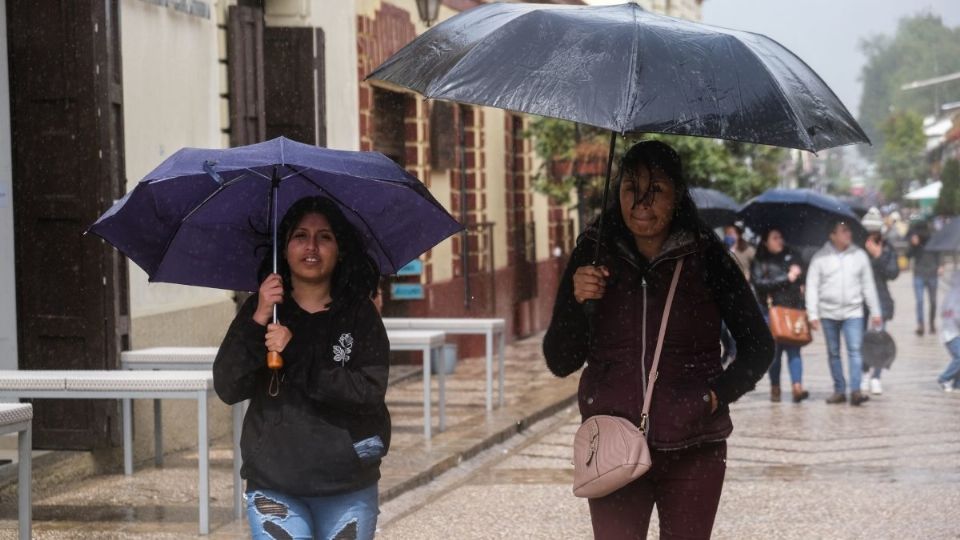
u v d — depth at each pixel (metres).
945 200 53.03
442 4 23.16
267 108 15.59
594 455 5.42
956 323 18.31
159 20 12.74
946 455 12.91
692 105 4.98
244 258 5.91
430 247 5.93
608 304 5.54
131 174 12.09
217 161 5.34
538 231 30.02
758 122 5.05
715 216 21.83
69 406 11.05
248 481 5.43
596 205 26.03
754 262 17.36
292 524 5.33
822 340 28.23
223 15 14.25
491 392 15.63
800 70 5.54
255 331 5.39
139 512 9.84
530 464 12.80
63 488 10.71
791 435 14.36
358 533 5.41
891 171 104.50
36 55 11.04
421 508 10.55
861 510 10.29
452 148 22.84
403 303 21.31
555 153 24.98
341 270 5.52
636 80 4.97
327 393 5.33
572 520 10.06
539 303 29.39
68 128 11.02
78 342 11.06
